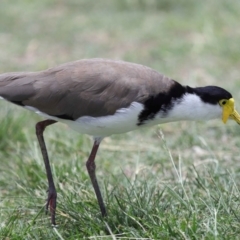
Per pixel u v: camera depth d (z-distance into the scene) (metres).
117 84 9.98
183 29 20.75
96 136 10.48
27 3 23.94
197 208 10.49
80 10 23.23
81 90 9.97
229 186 11.33
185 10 22.41
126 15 22.23
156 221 10.21
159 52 19.06
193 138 14.15
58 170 12.20
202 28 20.42
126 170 12.86
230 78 17.45
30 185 12.09
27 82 10.08
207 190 10.75
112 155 13.58
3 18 22.45
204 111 10.47
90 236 9.80
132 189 10.91
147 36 20.45
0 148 13.78
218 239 9.40
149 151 13.63
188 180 11.98
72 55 19.52
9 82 10.12
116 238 9.89
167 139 14.38
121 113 9.97
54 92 9.99
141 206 10.48
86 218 10.43
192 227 9.73
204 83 17.17
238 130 14.51
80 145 13.82
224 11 21.62
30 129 14.79
